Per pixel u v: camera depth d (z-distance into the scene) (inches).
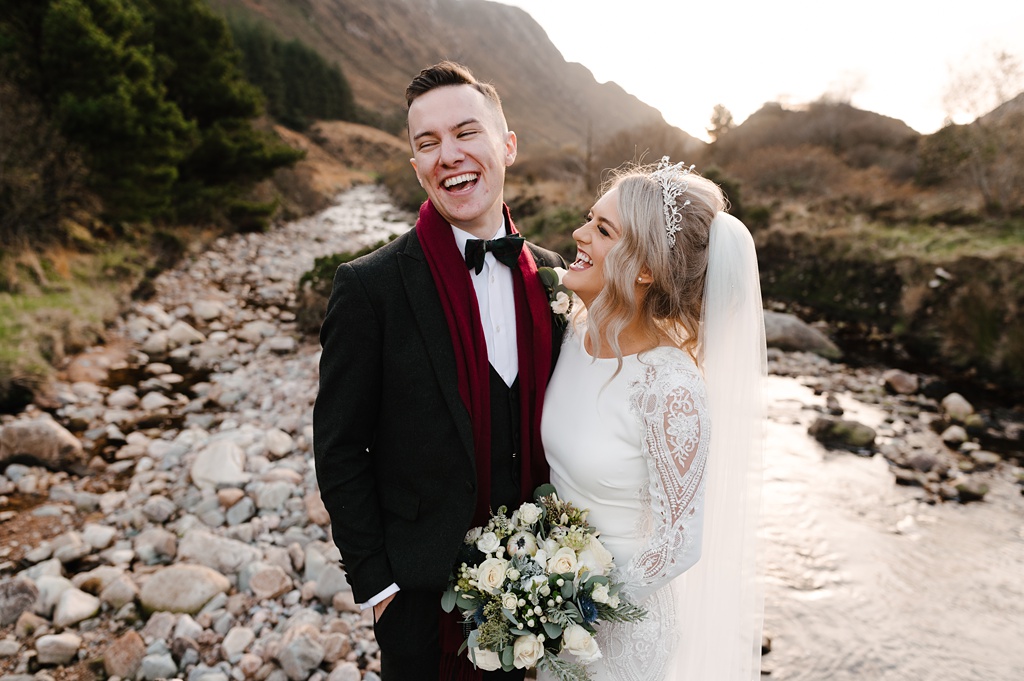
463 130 62.2
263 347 289.4
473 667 67.1
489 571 58.5
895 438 227.8
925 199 531.2
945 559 155.2
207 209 522.6
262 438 190.7
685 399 62.3
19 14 365.4
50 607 117.2
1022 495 187.2
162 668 103.1
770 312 355.9
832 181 719.1
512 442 67.2
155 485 165.3
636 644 67.9
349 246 579.8
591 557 61.3
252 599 122.0
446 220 66.2
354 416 62.2
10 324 244.2
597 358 66.9
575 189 722.2
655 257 63.8
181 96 562.9
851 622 133.0
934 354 314.8
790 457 209.9
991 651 125.9
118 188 391.9
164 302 343.6
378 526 65.4
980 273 335.6
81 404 216.1
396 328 61.7
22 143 331.3
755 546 74.1
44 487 164.6
